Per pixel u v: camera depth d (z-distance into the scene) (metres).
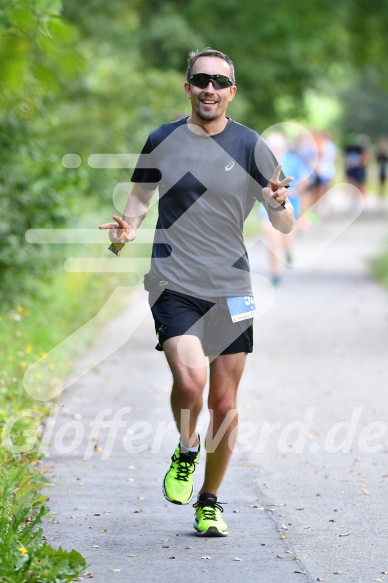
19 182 29.81
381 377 25.33
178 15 77.81
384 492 16.25
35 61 15.43
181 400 13.54
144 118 58.69
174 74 62.66
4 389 19.69
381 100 150.62
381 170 106.75
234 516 15.05
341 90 150.38
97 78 56.53
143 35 75.94
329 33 80.19
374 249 59.50
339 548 13.59
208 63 13.62
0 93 15.90
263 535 14.13
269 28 80.19
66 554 11.84
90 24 68.75
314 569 12.74
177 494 13.95
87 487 16.36
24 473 15.67
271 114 87.25
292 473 17.45
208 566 12.82
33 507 14.30
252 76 82.88
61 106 50.84
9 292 29.81
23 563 11.54
